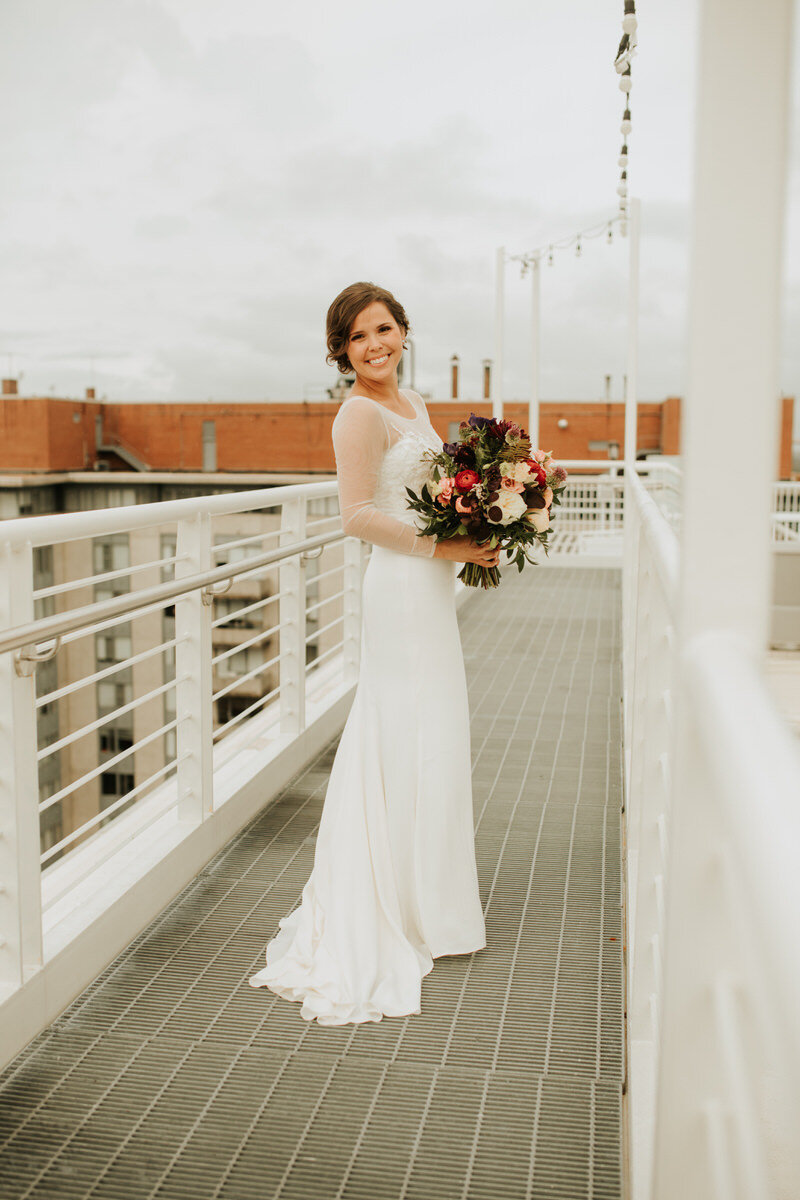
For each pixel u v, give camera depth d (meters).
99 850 3.02
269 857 3.37
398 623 2.69
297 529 4.07
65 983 2.47
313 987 2.53
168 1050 2.31
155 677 24.38
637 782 2.87
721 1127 1.08
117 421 35.53
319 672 5.27
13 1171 1.92
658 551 1.94
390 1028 2.41
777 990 0.51
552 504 2.69
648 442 35.38
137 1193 1.87
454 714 2.75
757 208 0.88
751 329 0.90
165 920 2.94
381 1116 2.09
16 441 31.31
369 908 2.65
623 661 5.97
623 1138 2.02
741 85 0.86
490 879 3.26
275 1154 1.97
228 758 3.89
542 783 4.16
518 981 2.63
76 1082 2.19
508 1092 2.17
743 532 0.93
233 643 23.92
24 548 2.22
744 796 0.65
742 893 0.65
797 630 5.98
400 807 2.72
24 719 2.24
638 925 2.21
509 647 6.73
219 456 35.62
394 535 2.63
